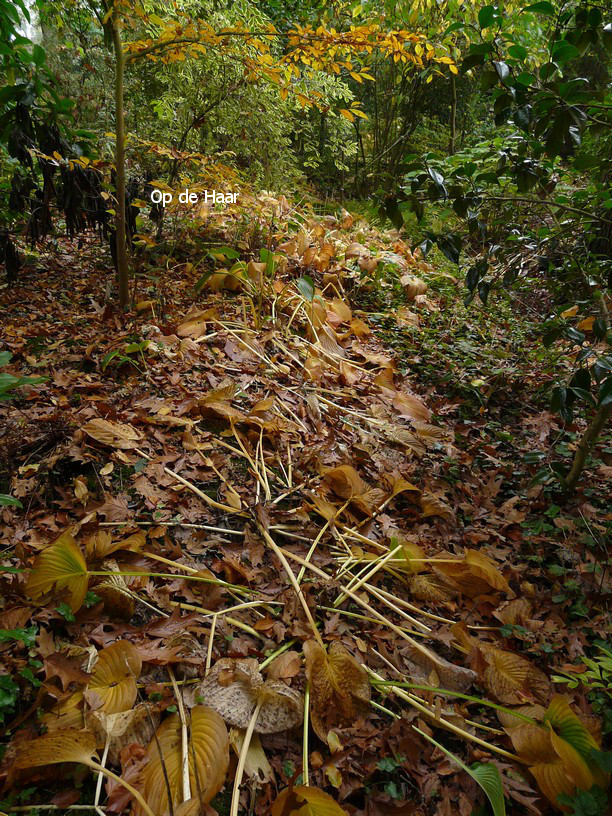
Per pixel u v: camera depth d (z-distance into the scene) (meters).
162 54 3.43
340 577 2.05
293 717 1.55
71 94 5.72
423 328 4.34
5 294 3.49
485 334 4.42
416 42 3.07
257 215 4.62
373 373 3.52
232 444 2.61
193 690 1.58
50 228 3.45
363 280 4.57
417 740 1.60
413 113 8.42
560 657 1.93
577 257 3.12
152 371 2.91
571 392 2.15
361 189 8.64
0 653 1.52
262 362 3.24
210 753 1.39
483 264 2.69
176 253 4.39
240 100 5.03
